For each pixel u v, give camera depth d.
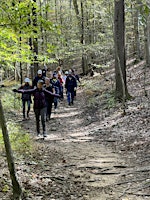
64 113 18.03
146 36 22.69
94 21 30.75
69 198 5.79
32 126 14.44
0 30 5.43
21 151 8.66
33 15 5.30
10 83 25.84
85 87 27.14
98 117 14.90
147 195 5.86
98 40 28.61
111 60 31.70
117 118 13.39
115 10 15.66
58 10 42.12
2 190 5.80
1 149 8.50
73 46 25.98
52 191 6.09
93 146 10.13
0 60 6.58
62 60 41.59
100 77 29.28
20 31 5.62
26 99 15.98
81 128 13.63
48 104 15.51
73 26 34.53
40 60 7.28
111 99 15.95
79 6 44.19
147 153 8.41
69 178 6.90
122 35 15.74
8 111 16.78
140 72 22.97
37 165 7.66
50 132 13.05
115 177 6.97
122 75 15.52
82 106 19.69
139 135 10.31
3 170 6.86
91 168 7.63
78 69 41.06
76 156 8.81
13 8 5.18
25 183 6.26
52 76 21.06
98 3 23.08
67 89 21.00
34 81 15.62
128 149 9.20
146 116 12.02
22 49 6.47
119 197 5.84
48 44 6.18
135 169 7.30
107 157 8.62
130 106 14.38
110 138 10.91
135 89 18.34
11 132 9.88
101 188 6.33
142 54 27.69
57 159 8.48
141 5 6.51
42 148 9.63
